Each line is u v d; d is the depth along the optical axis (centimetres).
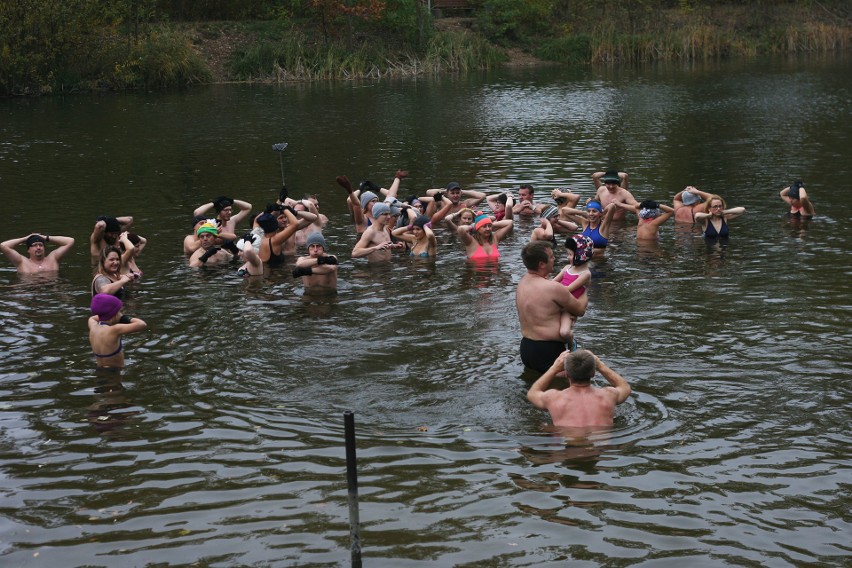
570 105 3884
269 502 736
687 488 747
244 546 671
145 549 670
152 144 2962
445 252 1606
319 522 704
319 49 5428
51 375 1028
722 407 906
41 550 671
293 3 5775
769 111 3525
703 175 2267
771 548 659
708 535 677
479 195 1914
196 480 776
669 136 2953
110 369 1044
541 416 898
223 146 2905
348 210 1972
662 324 1162
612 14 6631
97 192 2181
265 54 5303
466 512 715
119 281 1207
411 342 1123
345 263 1538
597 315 1205
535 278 1021
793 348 1066
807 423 866
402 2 5766
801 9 6956
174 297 1337
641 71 5331
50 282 1425
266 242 1509
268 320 1221
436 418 898
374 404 934
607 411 880
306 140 3017
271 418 903
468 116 3584
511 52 6175
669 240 1647
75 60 4756
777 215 1814
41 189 2222
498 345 1109
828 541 667
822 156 2494
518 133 3100
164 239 1711
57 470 798
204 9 5966
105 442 854
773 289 1309
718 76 4903
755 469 778
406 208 1688
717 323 1163
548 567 638
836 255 1492
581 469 784
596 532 683
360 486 760
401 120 3497
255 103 4106
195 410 926
